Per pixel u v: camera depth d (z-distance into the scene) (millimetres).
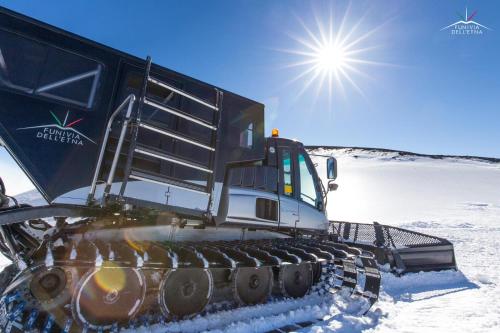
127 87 3818
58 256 3041
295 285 5098
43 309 3018
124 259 3311
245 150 4672
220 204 4461
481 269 8109
